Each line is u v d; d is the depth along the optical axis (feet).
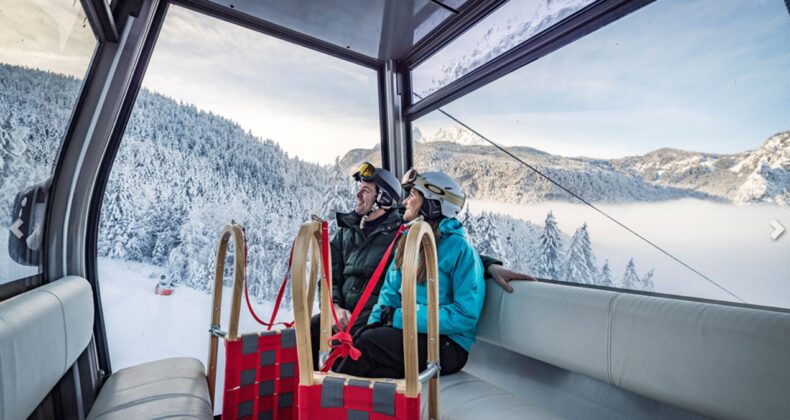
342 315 6.61
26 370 3.59
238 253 5.03
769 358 3.33
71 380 5.84
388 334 5.02
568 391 5.46
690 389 3.80
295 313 3.08
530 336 5.39
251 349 5.16
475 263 5.71
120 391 4.74
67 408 5.73
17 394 3.41
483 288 5.74
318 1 7.72
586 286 6.22
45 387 4.06
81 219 6.51
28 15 4.41
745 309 3.71
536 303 5.42
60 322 4.57
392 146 10.10
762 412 3.32
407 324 3.00
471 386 4.95
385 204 7.64
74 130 6.24
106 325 7.00
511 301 5.78
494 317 5.99
